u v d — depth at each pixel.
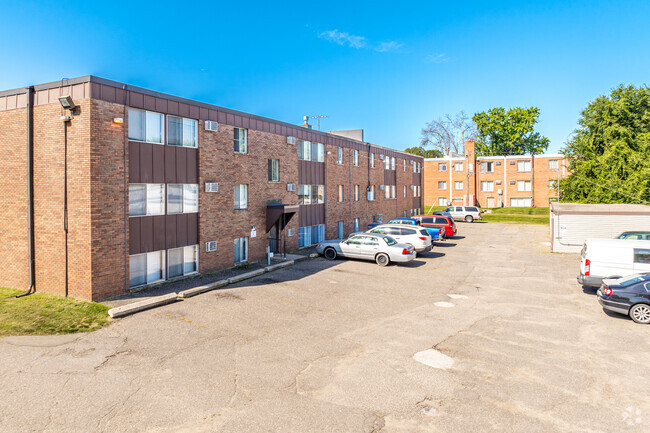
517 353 8.97
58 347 9.10
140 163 13.70
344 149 28.48
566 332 10.38
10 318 10.91
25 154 13.39
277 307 12.44
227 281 15.27
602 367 8.22
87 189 12.13
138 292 13.52
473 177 53.19
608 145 34.94
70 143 12.38
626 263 13.50
